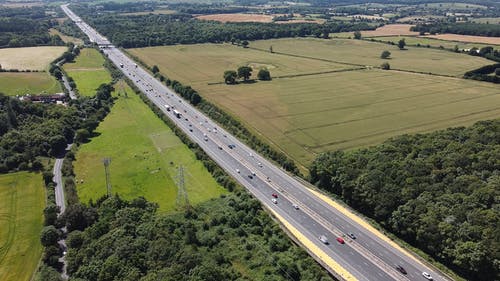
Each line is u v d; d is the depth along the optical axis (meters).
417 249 148.12
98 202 177.88
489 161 170.50
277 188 189.25
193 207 175.00
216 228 160.12
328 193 187.00
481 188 150.75
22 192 192.12
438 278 131.75
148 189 196.00
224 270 134.88
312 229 157.75
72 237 149.12
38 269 142.88
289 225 159.88
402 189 160.50
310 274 132.38
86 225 161.88
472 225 136.50
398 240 151.75
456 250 132.88
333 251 144.50
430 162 177.25
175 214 171.00
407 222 148.38
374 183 165.62
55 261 143.00
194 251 141.12
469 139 198.25
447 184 161.50
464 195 151.88
